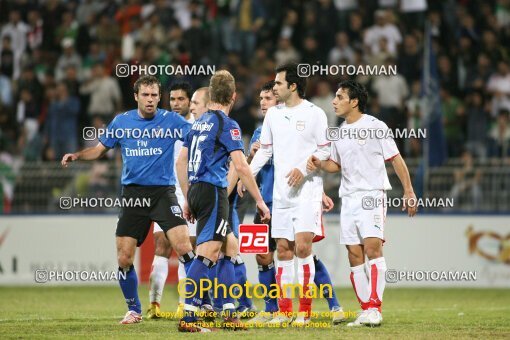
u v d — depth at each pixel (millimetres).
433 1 68375
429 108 57375
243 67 66125
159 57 65688
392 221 52781
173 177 30547
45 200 54375
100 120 63219
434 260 52719
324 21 68250
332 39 67688
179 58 64500
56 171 54531
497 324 31062
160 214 29953
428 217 52812
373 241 29547
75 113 63031
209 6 70250
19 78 66688
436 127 57062
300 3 69438
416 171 52969
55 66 68750
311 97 63719
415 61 64125
